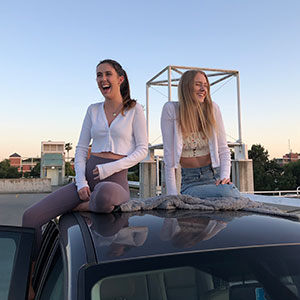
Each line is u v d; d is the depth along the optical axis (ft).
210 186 7.74
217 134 9.20
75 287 3.36
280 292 3.64
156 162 99.60
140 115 8.02
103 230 4.46
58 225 5.63
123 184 7.70
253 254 3.79
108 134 7.79
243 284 3.63
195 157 9.12
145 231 4.32
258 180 252.62
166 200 6.16
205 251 3.74
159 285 3.59
